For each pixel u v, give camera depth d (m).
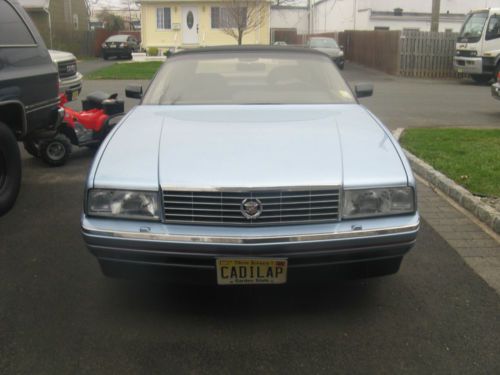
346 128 3.52
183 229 2.85
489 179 5.72
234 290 3.49
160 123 3.64
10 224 4.77
